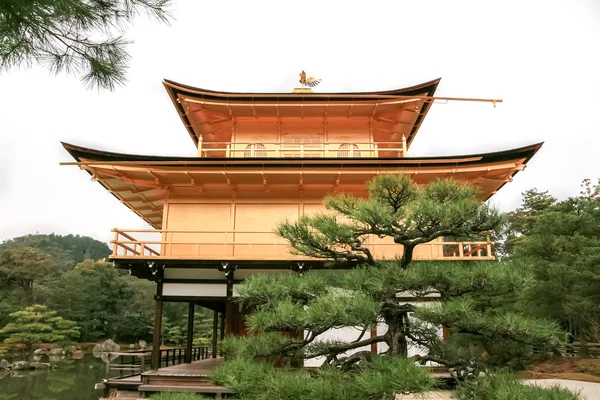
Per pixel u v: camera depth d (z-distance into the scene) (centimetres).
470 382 589
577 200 2612
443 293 661
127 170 1767
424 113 2244
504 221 628
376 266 691
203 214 1928
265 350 709
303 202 1931
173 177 1844
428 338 704
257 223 1912
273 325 614
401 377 497
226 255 1733
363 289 639
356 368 629
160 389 1505
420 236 670
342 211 725
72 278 6050
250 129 2258
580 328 2173
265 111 2161
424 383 496
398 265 671
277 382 562
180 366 1917
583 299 1948
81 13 464
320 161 1745
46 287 6138
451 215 621
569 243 2098
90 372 3469
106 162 1730
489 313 693
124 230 1723
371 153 2184
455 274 645
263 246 1875
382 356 598
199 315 5909
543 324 594
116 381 1609
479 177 1823
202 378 1523
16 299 5897
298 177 1822
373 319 578
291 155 2191
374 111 2170
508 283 622
